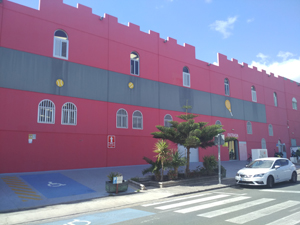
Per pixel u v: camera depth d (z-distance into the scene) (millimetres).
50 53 15625
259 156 22891
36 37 15211
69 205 8727
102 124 17203
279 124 32719
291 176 12914
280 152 30797
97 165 16562
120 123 18172
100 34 18000
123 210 7945
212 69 25641
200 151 23188
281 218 6359
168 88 21500
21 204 8742
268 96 31906
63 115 15648
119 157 17672
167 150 12734
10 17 14453
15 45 14422
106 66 17984
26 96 14430
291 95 35938
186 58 23391
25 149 14039
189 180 12820
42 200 9320
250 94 29516
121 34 19141
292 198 8844
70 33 16578
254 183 11281
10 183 11586
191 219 6469
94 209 8250
